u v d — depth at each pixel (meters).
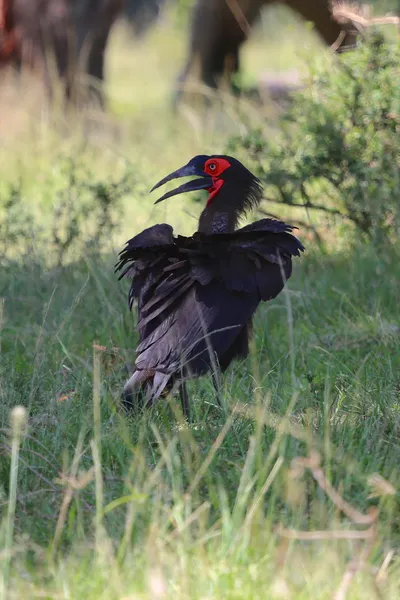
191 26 38.28
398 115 19.66
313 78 20.69
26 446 10.45
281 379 12.69
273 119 23.98
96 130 34.03
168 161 29.64
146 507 8.84
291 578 7.87
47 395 12.02
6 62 36.75
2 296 17.28
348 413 11.69
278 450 10.08
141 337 12.06
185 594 7.47
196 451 10.10
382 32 20.03
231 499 9.45
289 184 20.56
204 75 38.19
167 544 8.45
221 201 13.99
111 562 7.78
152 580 7.38
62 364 12.84
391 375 12.88
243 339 12.70
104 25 38.03
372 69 20.02
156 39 75.81
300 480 9.32
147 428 11.12
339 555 8.19
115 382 13.01
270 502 9.03
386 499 9.23
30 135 32.62
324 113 20.08
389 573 8.04
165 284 12.02
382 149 19.64
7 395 11.91
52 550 8.16
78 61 37.38
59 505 9.47
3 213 24.39
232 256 12.21
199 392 12.97
